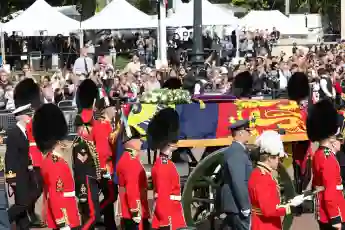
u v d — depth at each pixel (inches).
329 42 2288.4
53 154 453.1
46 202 455.5
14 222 553.9
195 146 519.5
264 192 394.9
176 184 450.9
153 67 1528.1
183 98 527.2
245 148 464.4
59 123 464.8
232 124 483.8
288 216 480.7
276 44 2009.1
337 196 432.5
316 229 546.9
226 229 468.1
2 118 943.0
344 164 494.6
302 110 565.0
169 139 453.1
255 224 400.5
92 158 517.3
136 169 473.7
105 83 1112.8
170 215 446.3
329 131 451.5
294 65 1332.4
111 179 544.7
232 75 1082.1
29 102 568.1
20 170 533.3
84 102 538.0
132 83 1108.5
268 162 398.3
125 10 1657.2
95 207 517.7
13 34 1797.5
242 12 2495.1
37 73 1595.7
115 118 556.4
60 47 1770.4
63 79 1139.9
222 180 478.3
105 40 1771.7
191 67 1013.2
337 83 1233.4
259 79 1229.1
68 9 2106.3
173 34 1845.5
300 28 2143.2
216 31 1999.3
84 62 1312.7
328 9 2856.8
